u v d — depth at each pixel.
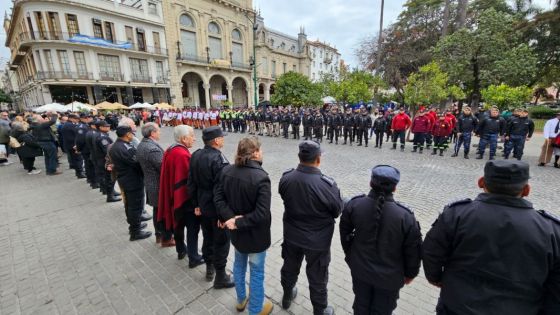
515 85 12.47
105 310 2.55
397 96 25.98
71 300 2.70
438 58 13.20
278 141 13.52
